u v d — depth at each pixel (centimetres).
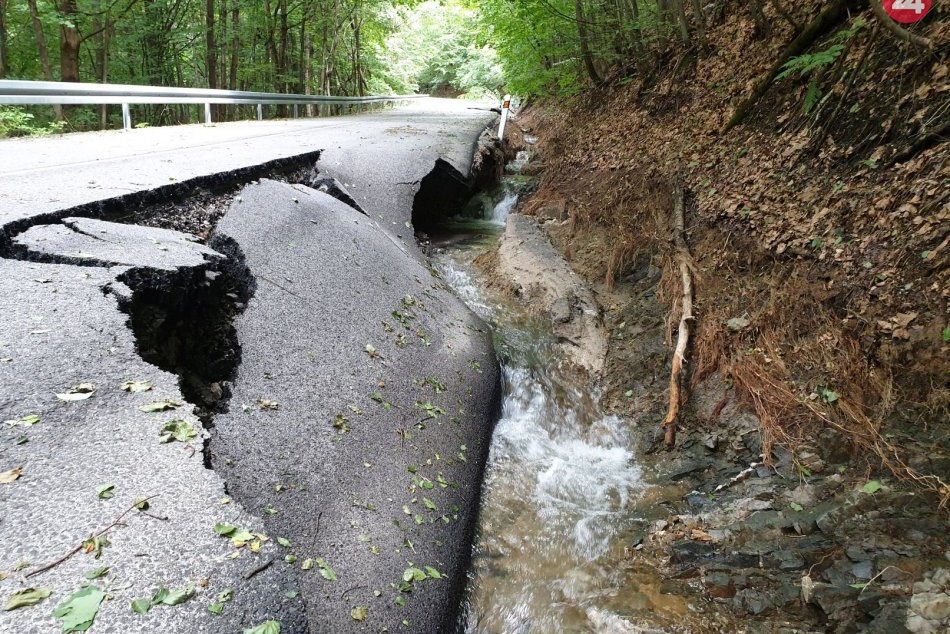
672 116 967
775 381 457
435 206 1094
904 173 474
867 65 589
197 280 394
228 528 218
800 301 490
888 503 340
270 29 2062
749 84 815
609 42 1312
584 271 780
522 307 738
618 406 546
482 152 1309
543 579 355
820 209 533
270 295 449
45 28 1688
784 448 417
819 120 611
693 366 530
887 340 414
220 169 619
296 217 590
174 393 284
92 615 173
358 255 591
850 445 389
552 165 1310
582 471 470
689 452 464
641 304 657
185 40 2058
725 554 350
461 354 548
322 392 383
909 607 272
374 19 2720
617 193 904
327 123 1465
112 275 354
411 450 385
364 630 250
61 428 245
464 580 339
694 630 303
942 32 522
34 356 279
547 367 613
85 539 199
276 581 206
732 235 620
